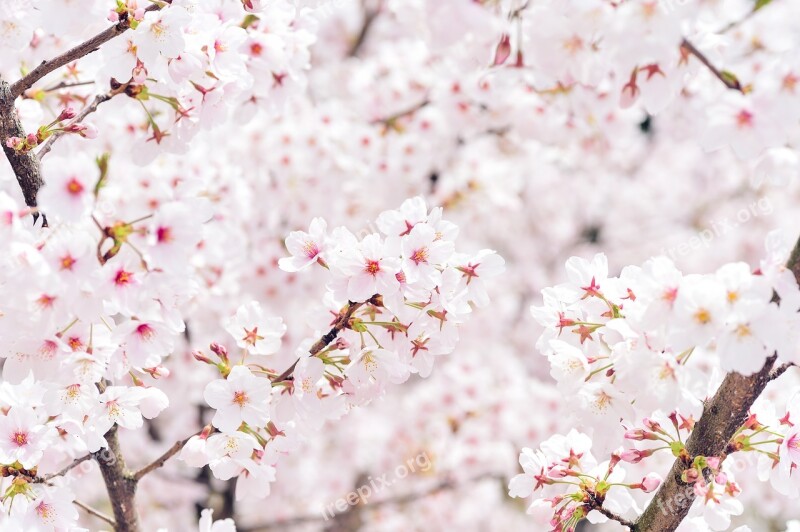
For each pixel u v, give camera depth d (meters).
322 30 8.16
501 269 2.53
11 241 2.16
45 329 2.22
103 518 3.11
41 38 3.38
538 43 2.26
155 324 2.44
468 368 6.89
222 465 2.71
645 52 2.04
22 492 2.60
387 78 6.49
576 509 2.63
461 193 6.74
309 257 2.62
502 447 6.69
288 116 6.10
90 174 2.11
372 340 2.67
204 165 5.03
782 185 2.48
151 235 2.15
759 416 2.41
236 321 2.86
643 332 2.21
